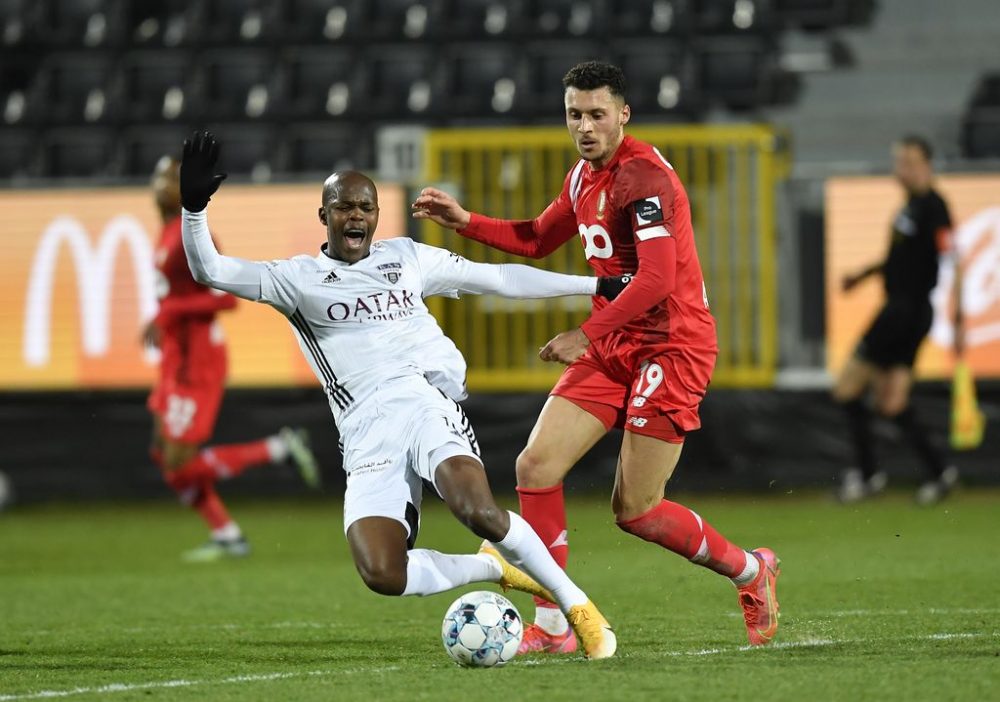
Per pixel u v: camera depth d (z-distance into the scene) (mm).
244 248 47125
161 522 45094
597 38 59125
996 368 45531
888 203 46312
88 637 22422
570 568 31266
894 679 16188
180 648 21000
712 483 47781
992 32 59281
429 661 19000
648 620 22969
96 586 29938
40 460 49344
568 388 19984
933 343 45688
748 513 42625
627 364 19594
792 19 59906
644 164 19203
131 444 49250
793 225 47656
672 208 19062
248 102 60125
